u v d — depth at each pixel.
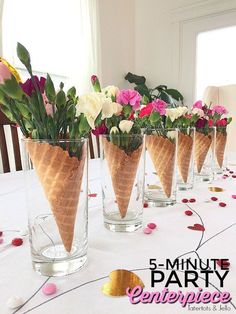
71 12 1.54
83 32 1.59
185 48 1.77
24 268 0.26
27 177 0.26
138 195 0.35
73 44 1.55
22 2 1.32
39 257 0.25
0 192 0.51
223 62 1.65
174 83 1.85
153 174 0.52
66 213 0.25
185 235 0.33
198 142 0.59
